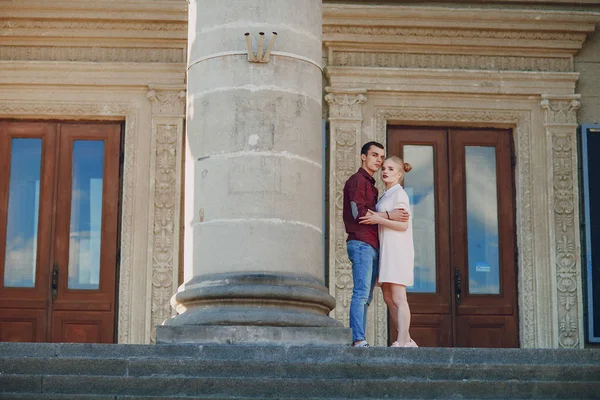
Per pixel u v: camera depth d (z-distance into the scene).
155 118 16.17
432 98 16.42
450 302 16.03
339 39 16.42
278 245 11.77
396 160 12.42
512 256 16.22
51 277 15.95
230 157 11.90
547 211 16.17
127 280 15.79
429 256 16.17
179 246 15.87
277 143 11.95
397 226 12.03
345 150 16.08
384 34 16.50
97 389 9.59
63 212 16.14
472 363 10.10
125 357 10.20
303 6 12.51
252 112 11.98
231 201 11.81
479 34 16.61
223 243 11.77
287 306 11.62
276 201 11.83
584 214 16.16
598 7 16.92
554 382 9.79
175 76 16.28
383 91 16.33
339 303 15.67
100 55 16.45
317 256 12.11
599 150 16.33
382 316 15.71
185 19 16.34
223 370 9.91
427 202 16.34
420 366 9.97
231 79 12.09
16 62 16.27
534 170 16.33
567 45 16.67
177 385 9.60
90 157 16.33
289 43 12.27
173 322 11.70
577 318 15.91
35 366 9.88
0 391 9.55
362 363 9.97
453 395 9.70
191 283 11.87
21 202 16.17
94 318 15.85
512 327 16.02
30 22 16.44
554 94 16.47
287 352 10.35
